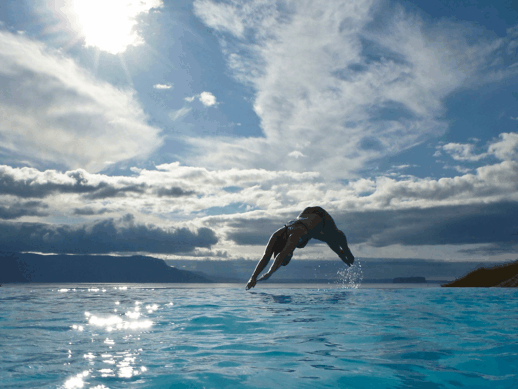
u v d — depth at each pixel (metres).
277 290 9.73
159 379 2.38
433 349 3.30
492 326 4.48
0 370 2.57
